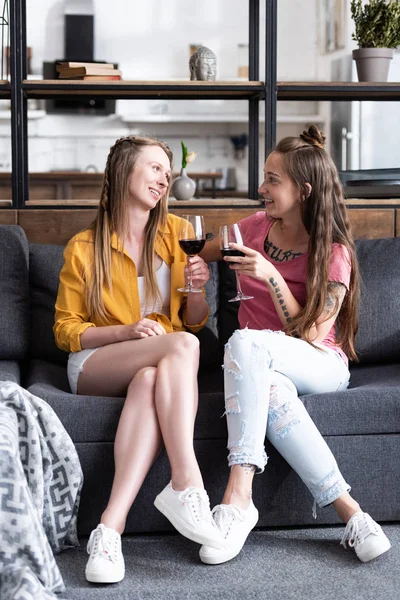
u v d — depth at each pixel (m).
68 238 3.22
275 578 2.09
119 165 2.61
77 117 7.77
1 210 3.19
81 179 7.21
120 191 2.61
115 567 2.06
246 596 1.99
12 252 2.92
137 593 2.00
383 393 2.40
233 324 3.03
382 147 6.85
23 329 2.88
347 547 2.28
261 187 2.64
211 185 7.85
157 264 2.71
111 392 2.45
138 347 2.39
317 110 7.82
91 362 2.46
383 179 3.38
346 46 7.21
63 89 3.24
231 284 3.04
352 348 2.68
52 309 2.96
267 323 2.63
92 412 2.31
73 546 2.29
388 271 2.97
